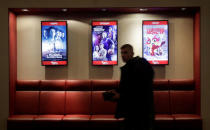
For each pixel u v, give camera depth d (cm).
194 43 634
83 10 622
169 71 646
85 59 649
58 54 641
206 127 592
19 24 647
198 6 591
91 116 594
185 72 646
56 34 639
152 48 636
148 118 391
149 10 624
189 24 644
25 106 621
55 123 572
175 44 646
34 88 628
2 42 601
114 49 640
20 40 648
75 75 649
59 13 647
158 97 618
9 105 602
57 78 648
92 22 637
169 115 596
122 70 403
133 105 391
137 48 647
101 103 619
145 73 389
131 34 648
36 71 649
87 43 648
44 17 648
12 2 598
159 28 634
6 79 602
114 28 639
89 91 626
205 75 595
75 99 621
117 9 611
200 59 596
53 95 624
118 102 400
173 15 645
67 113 618
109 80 629
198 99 604
